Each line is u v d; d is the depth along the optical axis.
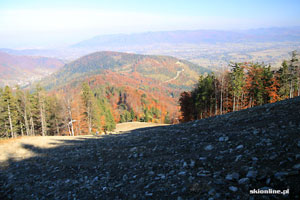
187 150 9.61
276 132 8.87
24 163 12.92
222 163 7.07
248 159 6.77
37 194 7.98
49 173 10.27
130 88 147.50
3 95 42.34
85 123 50.50
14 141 21.50
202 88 42.69
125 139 16.55
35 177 9.95
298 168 5.25
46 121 50.34
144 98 129.12
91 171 9.55
